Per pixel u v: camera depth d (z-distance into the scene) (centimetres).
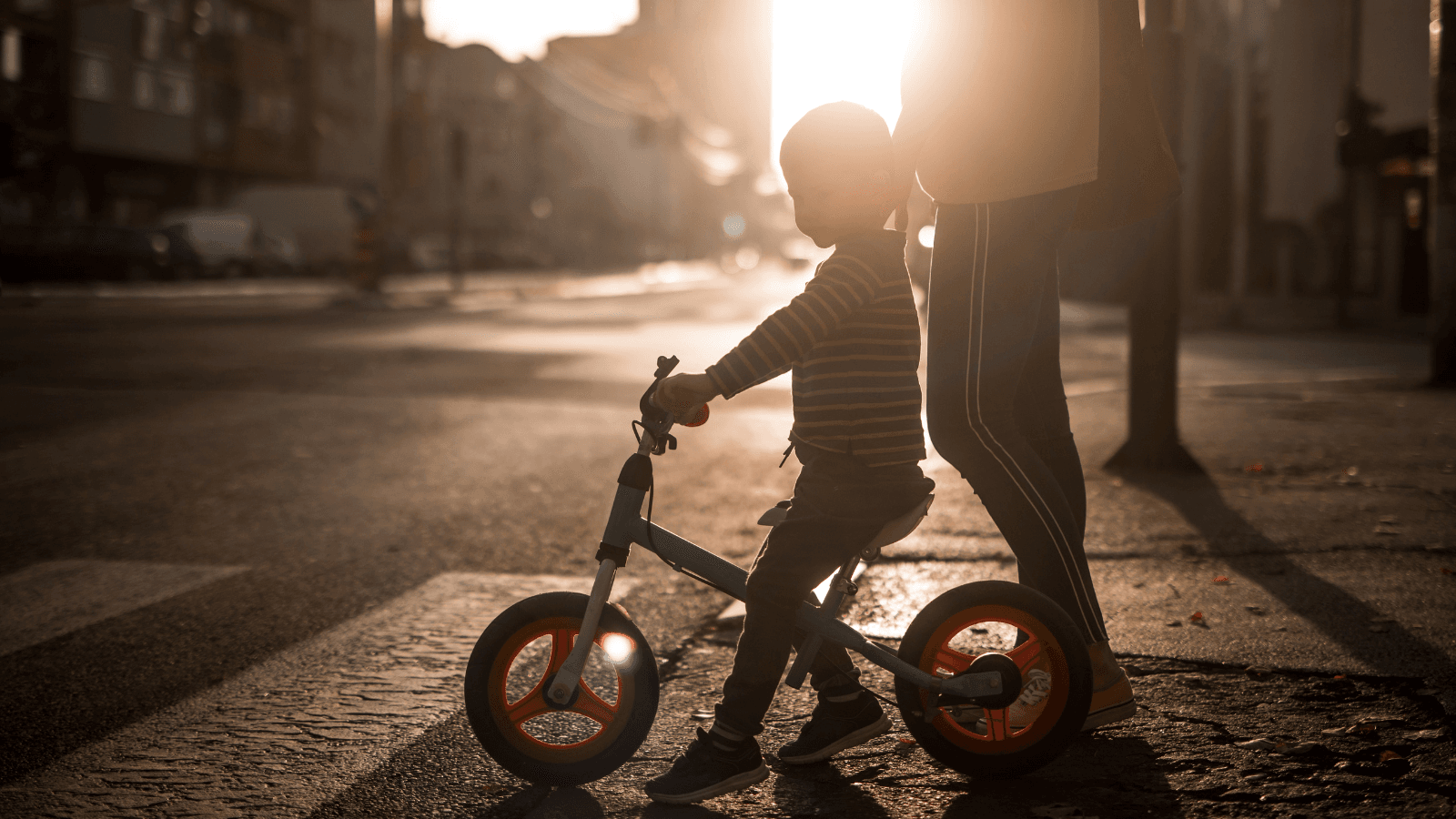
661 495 655
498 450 812
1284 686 338
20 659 385
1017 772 277
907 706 277
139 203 4550
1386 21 3027
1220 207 3341
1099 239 700
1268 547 509
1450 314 1128
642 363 1454
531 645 387
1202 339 1938
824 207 259
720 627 411
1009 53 287
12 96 3912
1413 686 337
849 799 273
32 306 2408
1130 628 394
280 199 4625
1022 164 288
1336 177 3052
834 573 300
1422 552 498
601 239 10856
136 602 452
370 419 956
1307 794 270
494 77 9119
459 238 4016
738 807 270
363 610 439
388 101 6222
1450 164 1103
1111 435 831
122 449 806
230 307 2686
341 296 3144
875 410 258
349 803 276
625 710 279
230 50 4841
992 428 298
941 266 300
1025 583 308
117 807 275
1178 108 647
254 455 786
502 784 285
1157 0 634
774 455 791
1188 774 282
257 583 477
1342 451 762
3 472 721
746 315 2712
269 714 333
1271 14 3200
